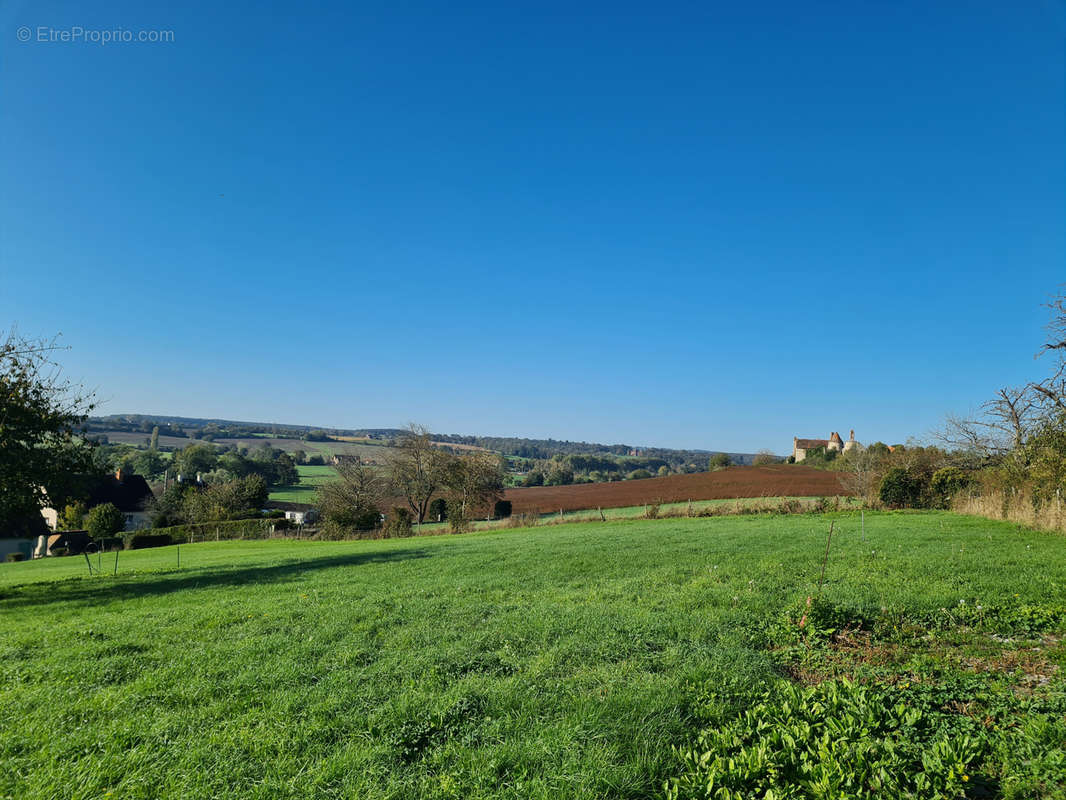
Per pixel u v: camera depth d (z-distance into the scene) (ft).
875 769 14.74
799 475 213.66
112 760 16.46
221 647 28.60
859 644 26.94
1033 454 78.07
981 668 23.20
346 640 28.86
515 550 69.97
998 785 14.55
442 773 15.17
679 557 55.11
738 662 22.93
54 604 51.55
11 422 65.51
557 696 19.97
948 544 58.44
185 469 309.83
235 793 14.64
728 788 14.28
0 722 19.75
